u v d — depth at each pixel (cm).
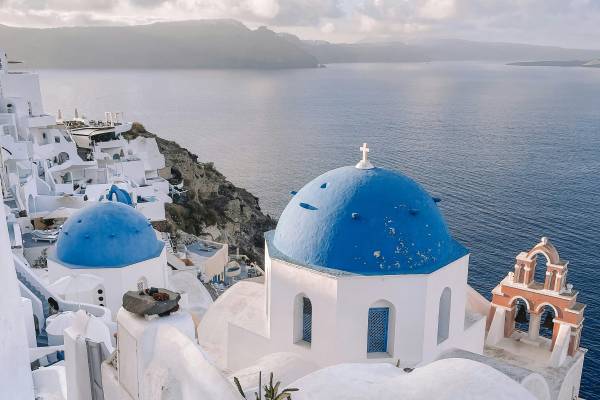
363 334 1655
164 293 1159
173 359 1016
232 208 7938
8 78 5669
